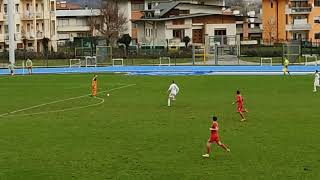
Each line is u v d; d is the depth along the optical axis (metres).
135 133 41.47
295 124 44.41
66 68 119.94
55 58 138.38
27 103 61.75
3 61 135.25
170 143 37.44
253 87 76.31
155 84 83.00
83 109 56.16
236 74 100.38
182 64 124.75
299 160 31.80
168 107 56.75
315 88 70.38
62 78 96.75
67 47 163.50
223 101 61.06
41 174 29.58
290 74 97.94
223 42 139.75
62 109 56.41
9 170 30.53
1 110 56.06
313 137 38.62
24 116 51.66
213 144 36.72
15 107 58.31
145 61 132.38
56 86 82.19
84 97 67.25
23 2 152.88
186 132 41.69
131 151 35.00
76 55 136.62
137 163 31.70
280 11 180.00
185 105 58.16
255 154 33.56
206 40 138.25
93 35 194.00
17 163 32.12
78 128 44.09
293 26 178.62
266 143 36.81
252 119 47.69
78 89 77.25
